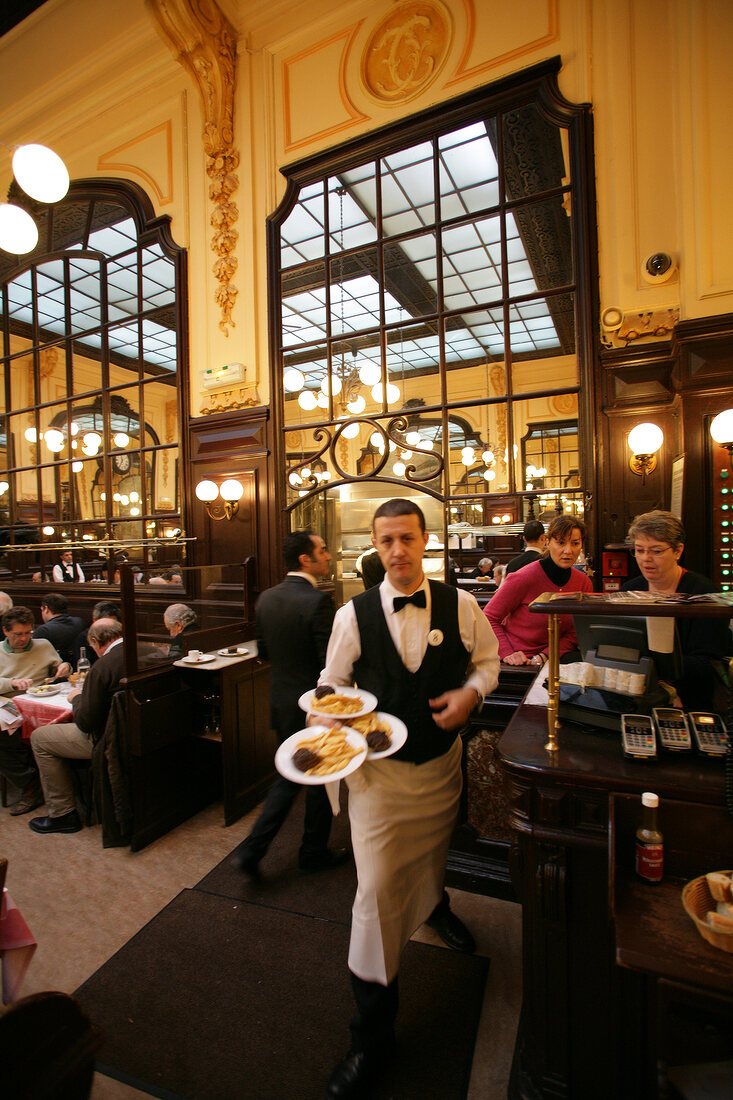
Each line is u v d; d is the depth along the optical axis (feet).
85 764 9.31
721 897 3.09
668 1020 3.06
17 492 19.77
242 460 13.84
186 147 14.58
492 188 12.73
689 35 9.03
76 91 16.31
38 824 9.27
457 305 18.78
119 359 17.56
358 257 14.76
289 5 13.01
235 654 10.29
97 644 9.07
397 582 4.74
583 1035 4.18
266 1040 5.10
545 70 10.28
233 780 9.56
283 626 7.57
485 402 11.18
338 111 12.60
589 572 9.61
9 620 11.13
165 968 6.00
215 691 9.93
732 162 8.75
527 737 4.58
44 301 18.88
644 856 3.50
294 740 4.50
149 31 14.58
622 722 4.23
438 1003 5.49
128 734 8.52
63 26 16.22
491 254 15.66
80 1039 2.57
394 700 4.78
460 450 22.70
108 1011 5.44
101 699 8.46
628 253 9.67
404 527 4.58
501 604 7.75
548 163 11.62
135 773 8.56
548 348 21.30
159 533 16.08
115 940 6.49
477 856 7.61
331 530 23.76
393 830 4.59
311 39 12.91
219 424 14.16
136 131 15.51
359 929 4.45
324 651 7.36
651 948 2.87
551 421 20.43
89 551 17.78
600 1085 4.15
